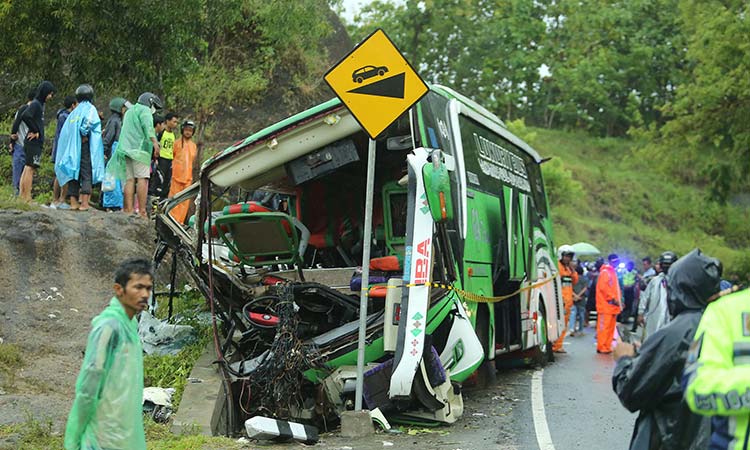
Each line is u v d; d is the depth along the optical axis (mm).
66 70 20766
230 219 10703
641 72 76500
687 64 76125
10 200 14688
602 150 73562
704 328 4227
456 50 66125
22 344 11305
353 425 9430
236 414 10055
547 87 77312
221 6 21812
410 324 9789
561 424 10320
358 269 11406
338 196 12391
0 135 22125
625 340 5047
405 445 9008
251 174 10812
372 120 9766
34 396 9578
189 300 13344
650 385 4730
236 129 25688
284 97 26891
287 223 10773
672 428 4766
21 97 20969
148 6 19391
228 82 26016
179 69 20359
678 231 63531
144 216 16031
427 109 11086
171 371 10836
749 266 51906
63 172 15383
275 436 8906
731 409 4000
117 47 19609
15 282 12852
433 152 10055
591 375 15305
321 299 10984
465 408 11477
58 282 13273
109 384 5367
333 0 30531
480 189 13039
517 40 70000
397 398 9711
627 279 27188
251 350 11148
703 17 41438
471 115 13164
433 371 10000
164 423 9445
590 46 77812
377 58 9781
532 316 15758
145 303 5598
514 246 14695
